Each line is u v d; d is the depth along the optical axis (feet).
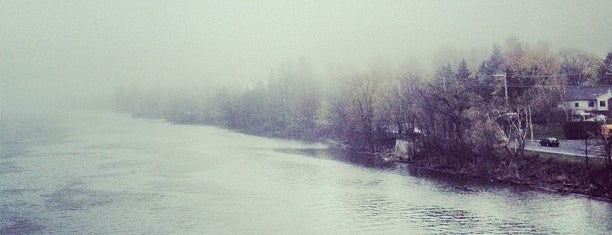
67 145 412.36
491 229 162.81
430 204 194.70
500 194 203.41
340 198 209.26
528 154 229.86
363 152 334.65
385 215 183.42
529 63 359.66
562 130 279.08
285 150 359.87
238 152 353.10
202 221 180.86
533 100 275.80
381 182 236.84
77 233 168.76
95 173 275.59
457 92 268.21
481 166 240.12
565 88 327.67
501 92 284.41
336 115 411.54
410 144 301.84
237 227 173.78
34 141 449.48
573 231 156.87
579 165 204.64
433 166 267.39
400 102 329.72
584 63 438.81
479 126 246.47
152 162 313.12
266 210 194.49
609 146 192.24
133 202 209.15
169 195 221.05
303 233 166.30
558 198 192.13
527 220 169.48
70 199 215.10
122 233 168.35
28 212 194.80
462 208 187.32
